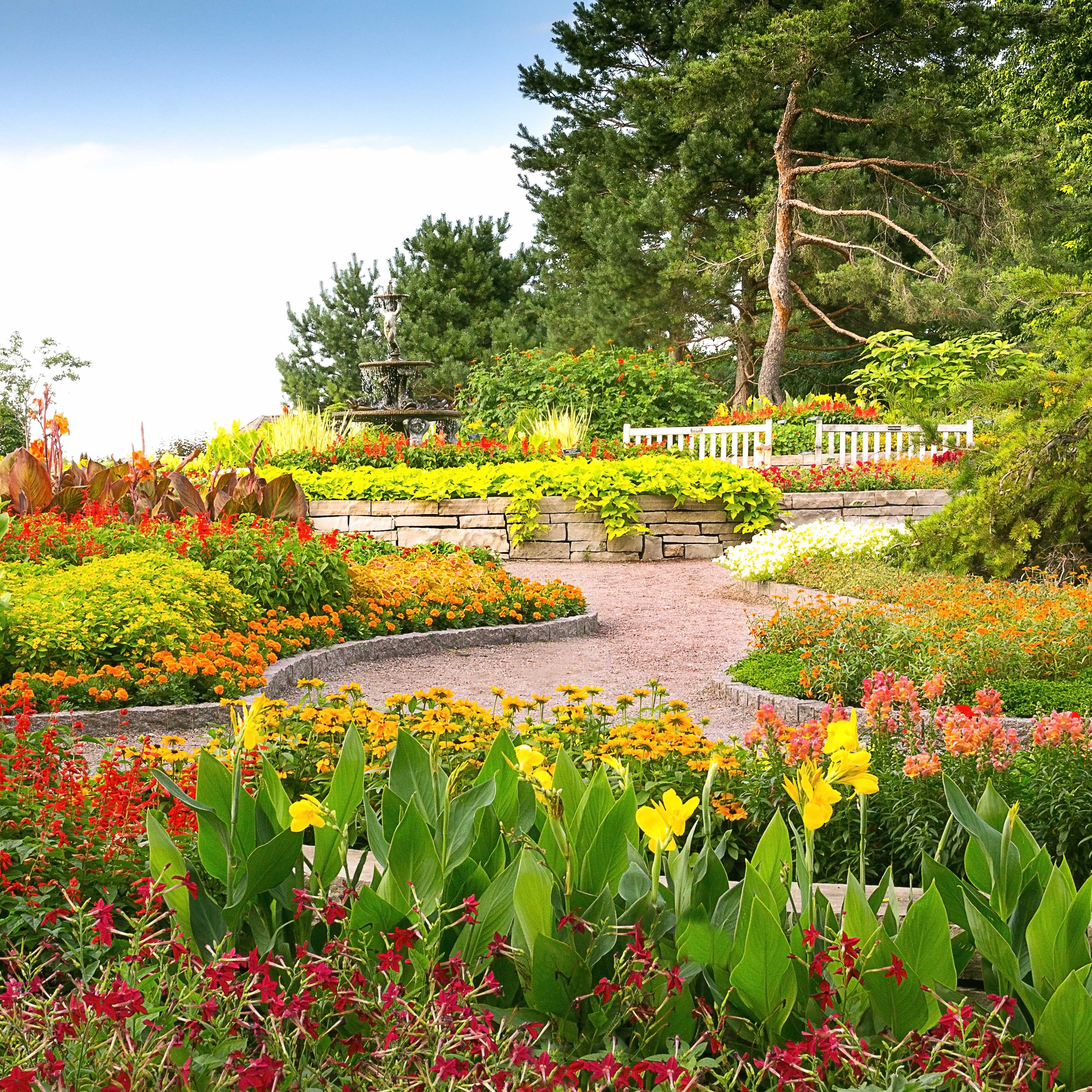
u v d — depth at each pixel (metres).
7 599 6.16
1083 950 2.02
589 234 28.97
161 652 6.48
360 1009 1.98
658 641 9.74
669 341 31.19
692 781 4.18
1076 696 6.32
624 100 30.23
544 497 15.04
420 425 23.97
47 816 2.97
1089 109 29.39
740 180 28.00
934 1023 1.98
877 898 2.22
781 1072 1.84
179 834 3.06
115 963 2.39
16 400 40.28
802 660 7.43
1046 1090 1.88
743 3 25.28
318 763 4.40
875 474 16.92
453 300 36.50
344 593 9.37
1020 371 11.14
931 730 4.08
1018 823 2.45
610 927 2.13
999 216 24.05
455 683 8.06
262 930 2.29
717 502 15.15
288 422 19.31
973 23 22.33
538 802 2.66
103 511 9.76
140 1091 1.75
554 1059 1.93
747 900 2.08
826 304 29.42
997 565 10.25
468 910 2.20
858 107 26.67
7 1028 1.82
